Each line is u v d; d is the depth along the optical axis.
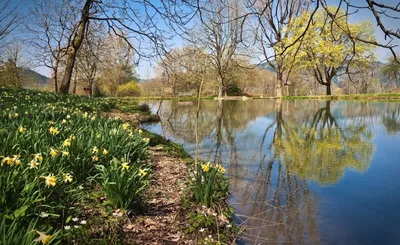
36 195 3.36
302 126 14.92
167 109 26.08
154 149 8.13
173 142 9.96
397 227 4.25
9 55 25.69
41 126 5.89
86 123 7.36
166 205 4.50
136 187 4.20
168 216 4.16
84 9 10.16
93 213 3.76
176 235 3.69
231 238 3.79
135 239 3.44
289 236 3.94
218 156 8.52
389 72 42.16
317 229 4.17
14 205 3.03
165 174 6.04
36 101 11.52
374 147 9.72
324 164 7.68
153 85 49.28
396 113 20.38
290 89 58.44
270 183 6.15
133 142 6.43
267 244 3.76
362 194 5.52
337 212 4.75
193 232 3.78
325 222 4.39
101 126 7.12
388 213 4.71
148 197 4.69
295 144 10.35
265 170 7.12
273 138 11.57
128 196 3.96
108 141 5.79
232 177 6.54
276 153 8.91
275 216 4.57
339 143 10.47
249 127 14.71
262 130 13.71
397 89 44.94
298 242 3.79
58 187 3.64
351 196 5.42
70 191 3.81
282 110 24.09
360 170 7.09
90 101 15.48
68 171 4.34
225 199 5.00
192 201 4.58
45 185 3.39
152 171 6.10
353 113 20.78
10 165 3.42
